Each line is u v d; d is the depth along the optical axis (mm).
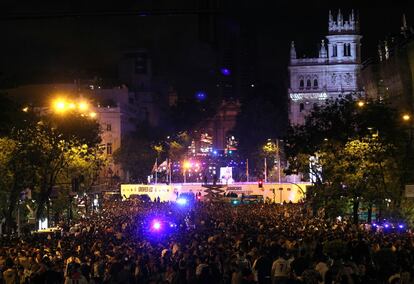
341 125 87125
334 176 79188
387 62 141750
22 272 34469
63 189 88125
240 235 47625
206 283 32812
